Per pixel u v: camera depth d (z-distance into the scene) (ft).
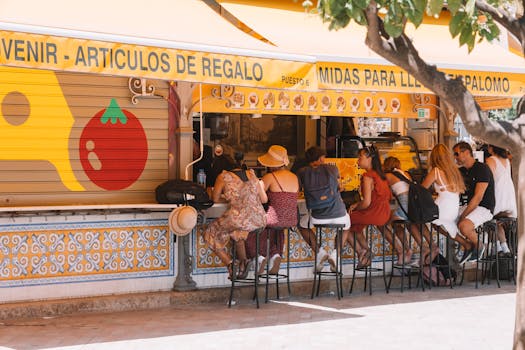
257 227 31.35
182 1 30.12
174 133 32.37
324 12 20.12
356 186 38.65
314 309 31.58
